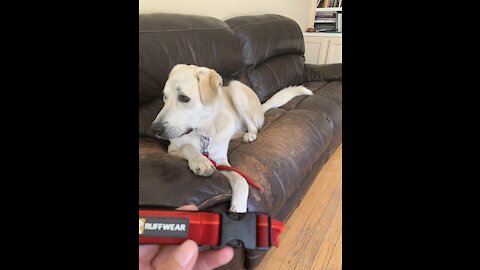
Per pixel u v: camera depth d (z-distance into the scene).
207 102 1.20
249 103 1.61
